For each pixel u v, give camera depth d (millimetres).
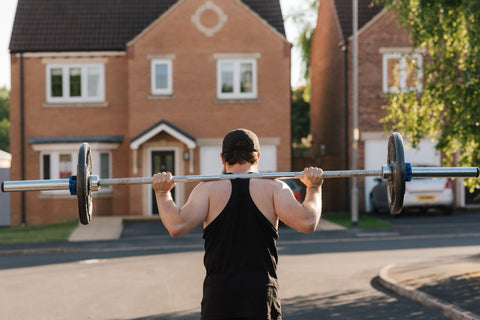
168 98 23406
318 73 29484
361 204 23781
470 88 9875
